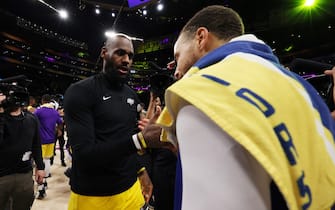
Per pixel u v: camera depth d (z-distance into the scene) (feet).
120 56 4.80
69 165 17.74
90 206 4.54
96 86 4.61
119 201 4.66
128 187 4.84
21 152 7.17
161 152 6.50
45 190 12.23
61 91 87.71
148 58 71.51
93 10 55.31
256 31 44.93
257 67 1.35
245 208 1.03
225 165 1.07
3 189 6.95
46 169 13.61
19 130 7.16
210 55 1.60
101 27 67.87
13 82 7.32
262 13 43.68
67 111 4.22
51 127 13.66
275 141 1.09
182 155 1.20
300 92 1.38
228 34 1.94
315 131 1.27
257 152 1.01
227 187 1.04
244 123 1.06
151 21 59.57
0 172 6.93
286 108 1.21
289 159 1.10
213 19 1.97
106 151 3.41
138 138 3.13
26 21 72.95
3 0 64.13
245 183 1.05
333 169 1.24
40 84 80.18
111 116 4.61
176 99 1.34
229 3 42.19
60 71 90.27
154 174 6.59
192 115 1.20
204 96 1.17
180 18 53.52
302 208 1.08
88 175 4.53
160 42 68.28
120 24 62.69
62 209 10.51
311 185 1.14
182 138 1.22
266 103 1.16
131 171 4.99
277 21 42.37
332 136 1.41
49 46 82.12
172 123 1.54
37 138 7.98
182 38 2.14
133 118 5.16
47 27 76.48
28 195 7.44
